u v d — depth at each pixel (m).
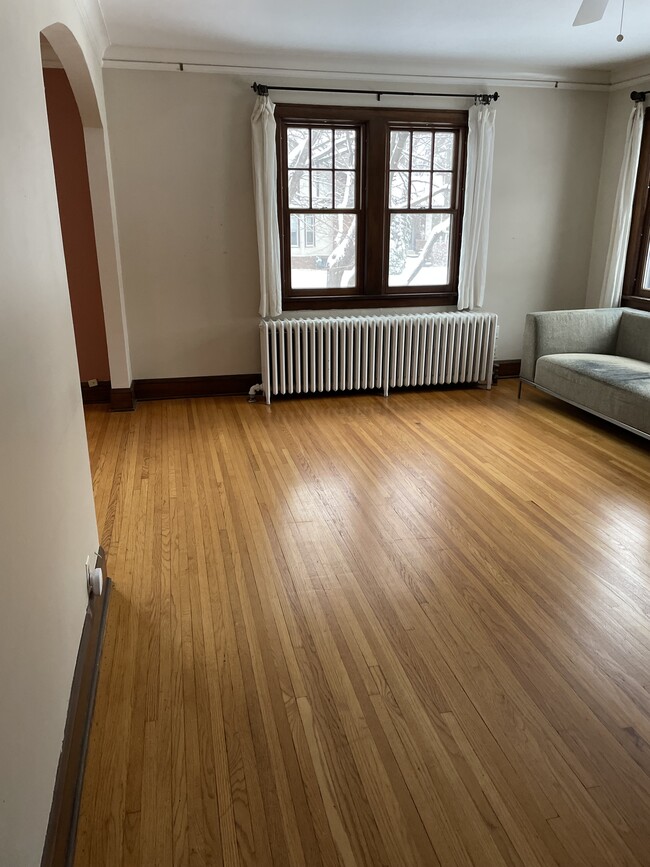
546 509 3.44
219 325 5.56
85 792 1.72
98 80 4.49
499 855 1.56
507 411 5.26
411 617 2.50
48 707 1.51
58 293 2.12
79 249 5.29
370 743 1.90
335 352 5.41
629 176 5.45
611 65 5.43
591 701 2.06
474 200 5.59
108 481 3.83
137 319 5.39
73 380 2.33
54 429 1.88
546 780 1.77
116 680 2.15
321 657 2.27
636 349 5.22
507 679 2.16
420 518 3.33
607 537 3.13
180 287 5.40
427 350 5.71
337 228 5.62
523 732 1.94
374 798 1.72
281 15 4.05
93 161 4.71
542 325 5.30
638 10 4.01
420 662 2.24
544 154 5.79
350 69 5.19
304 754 1.86
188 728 1.95
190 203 5.24
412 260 5.86
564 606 2.57
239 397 5.68
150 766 1.81
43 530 1.61
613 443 4.49
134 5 3.86
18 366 1.46
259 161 5.12
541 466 4.06
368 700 2.07
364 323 5.43
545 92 5.64
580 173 5.93
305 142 5.35
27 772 1.26
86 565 2.30
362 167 5.47
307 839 1.60
